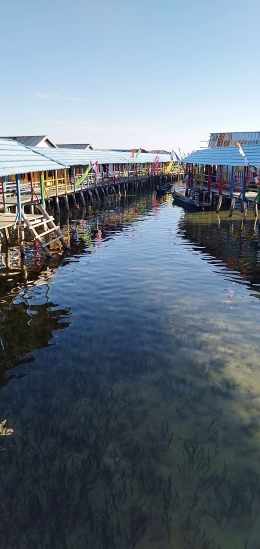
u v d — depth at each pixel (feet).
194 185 127.95
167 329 29.27
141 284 40.55
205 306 33.94
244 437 17.99
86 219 89.76
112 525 13.79
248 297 36.29
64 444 17.72
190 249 57.26
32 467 16.46
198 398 20.88
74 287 40.11
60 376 23.25
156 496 14.93
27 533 13.60
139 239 65.82
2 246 60.70
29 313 33.37
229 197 89.35
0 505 14.65
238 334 28.19
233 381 22.34
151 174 196.03
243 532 13.48
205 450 17.22
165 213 97.86
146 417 19.44
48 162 71.15
